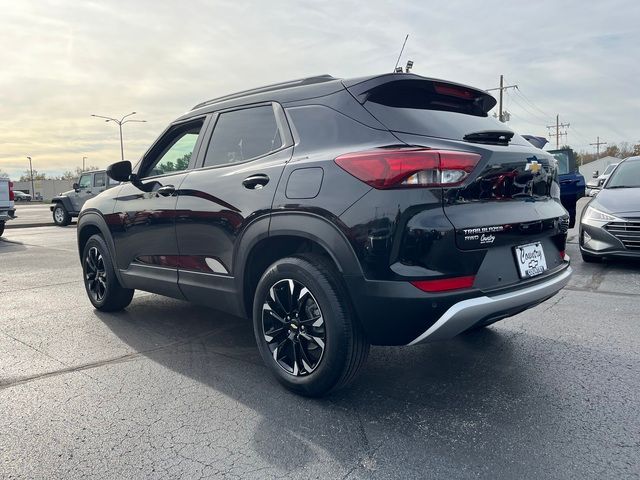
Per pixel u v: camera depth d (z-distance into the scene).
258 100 3.47
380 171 2.55
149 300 5.46
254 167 3.23
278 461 2.35
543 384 3.16
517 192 2.92
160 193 3.92
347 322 2.74
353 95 2.96
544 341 3.96
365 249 2.58
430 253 2.51
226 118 3.67
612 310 4.82
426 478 2.21
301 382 2.94
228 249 3.34
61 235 13.59
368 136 2.80
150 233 4.04
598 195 7.36
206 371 3.44
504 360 3.58
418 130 2.80
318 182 2.79
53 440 2.55
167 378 3.32
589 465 2.28
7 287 6.23
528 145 3.26
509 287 2.79
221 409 2.87
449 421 2.71
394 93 3.00
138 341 4.07
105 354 3.77
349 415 2.79
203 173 3.63
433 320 2.56
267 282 3.08
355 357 2.78
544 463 2.30
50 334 4.26
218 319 4.70
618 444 2.45
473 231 2.61
